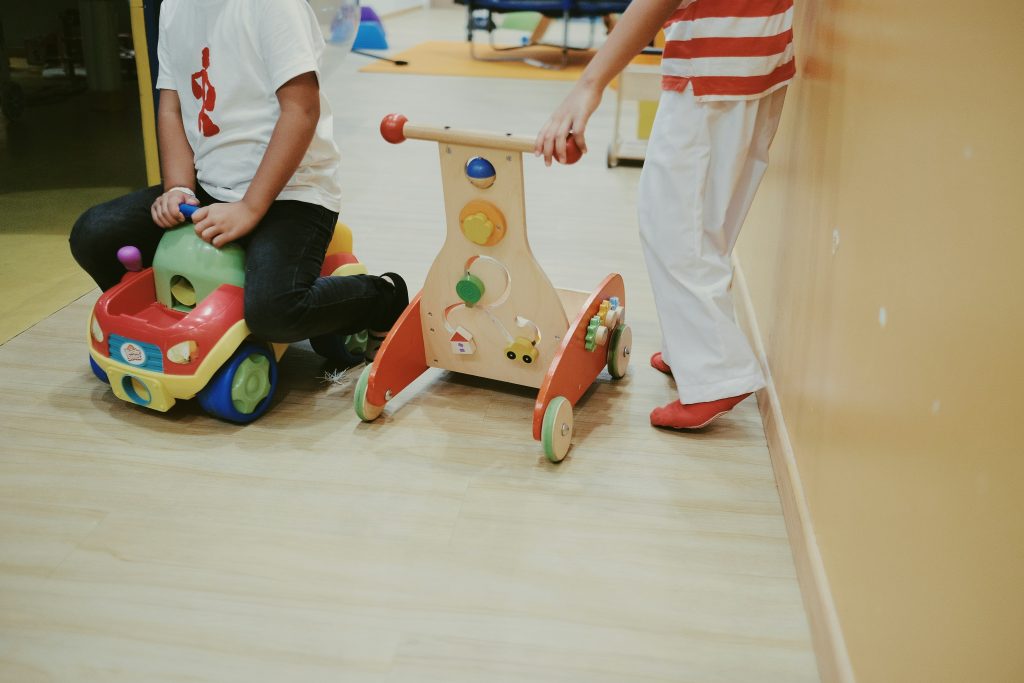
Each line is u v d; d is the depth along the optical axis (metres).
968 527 0.57
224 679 0.85
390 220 2.10
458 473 1.17
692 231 1.17
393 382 1.29
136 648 0.88
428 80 3.96
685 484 1.17
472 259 1.25
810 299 1.11
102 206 1.36
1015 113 0.56
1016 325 0.53
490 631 0.91
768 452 1.25
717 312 1.21
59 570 0.98
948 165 0.67
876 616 0.74
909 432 0.70
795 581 1.00
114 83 3.02
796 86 1.30
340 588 0.97
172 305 1.30
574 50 4.98
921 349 0.69
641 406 1.36
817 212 1.10
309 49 1.25
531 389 1.40
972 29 0.64
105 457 1.18
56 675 0.85
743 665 0.88
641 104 2.88
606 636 0.91
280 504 1.10
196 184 1.38
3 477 1.13
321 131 1.35
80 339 1.49
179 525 1.06
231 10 1.26
